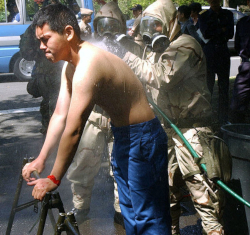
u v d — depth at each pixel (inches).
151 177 89.8
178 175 120.2
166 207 93.0
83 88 79.1
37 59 191.8
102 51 84.5
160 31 119.1
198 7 303.0
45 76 190.2
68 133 78.9
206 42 246.2
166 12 118.8
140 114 88.4
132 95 87.1
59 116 95.2
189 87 111.4
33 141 233.3
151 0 814.5
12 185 169.2
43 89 193.6
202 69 113.3
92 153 132.9
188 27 250.4
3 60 428.5
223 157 105.9
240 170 109.9
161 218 91.9
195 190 109.6
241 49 215.5
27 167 90.4
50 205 77.2
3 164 195.3
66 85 95.9
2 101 341.1
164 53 111.2
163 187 92.0
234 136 109.3
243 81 216.5
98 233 130.4
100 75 80.7
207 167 102.6
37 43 188.2
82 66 80.4
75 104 79.0
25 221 137.7
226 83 249.8
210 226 108.0
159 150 90.1
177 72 108.7
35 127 262.7
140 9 391.9
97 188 165.2
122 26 136.1
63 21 81.4
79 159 133.2
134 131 88.2
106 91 83.6
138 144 88.3
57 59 83.6
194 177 109.1
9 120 280.7
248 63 213.8
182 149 110.2
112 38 131.9
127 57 115.8
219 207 109.0
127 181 92.2
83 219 138.3
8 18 424.2
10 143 230.1
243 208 112.3
